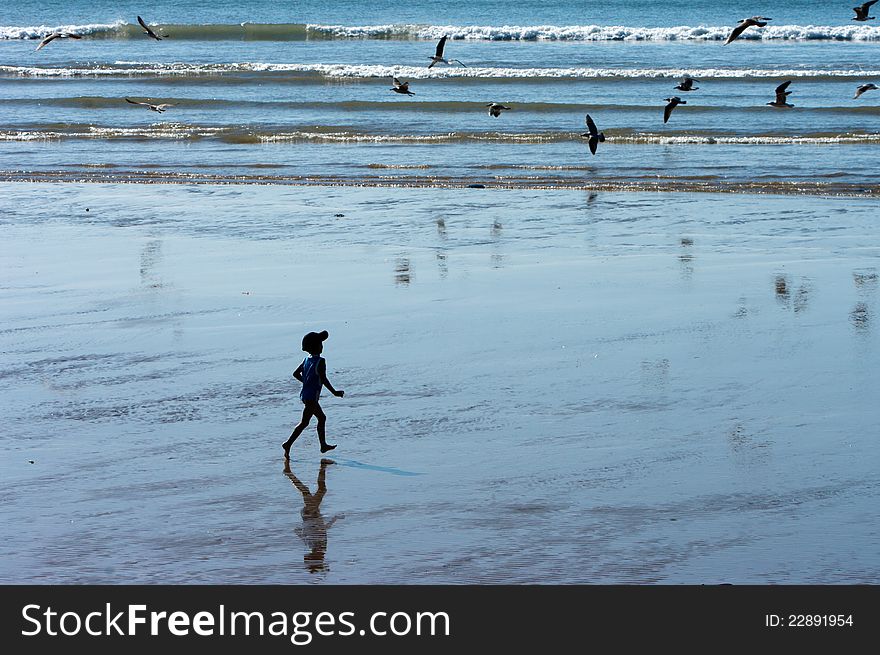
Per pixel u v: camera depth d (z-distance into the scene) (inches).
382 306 674.8
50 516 402.9
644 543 375.6
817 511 396.8
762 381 535.8
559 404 509.7
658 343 597.9
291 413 506.0
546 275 746.2
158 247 844.6
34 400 523.5
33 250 839.7
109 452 462.3
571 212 967.6
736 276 737.0
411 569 363.6
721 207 979.3
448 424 488.7
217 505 412.2
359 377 551.5
